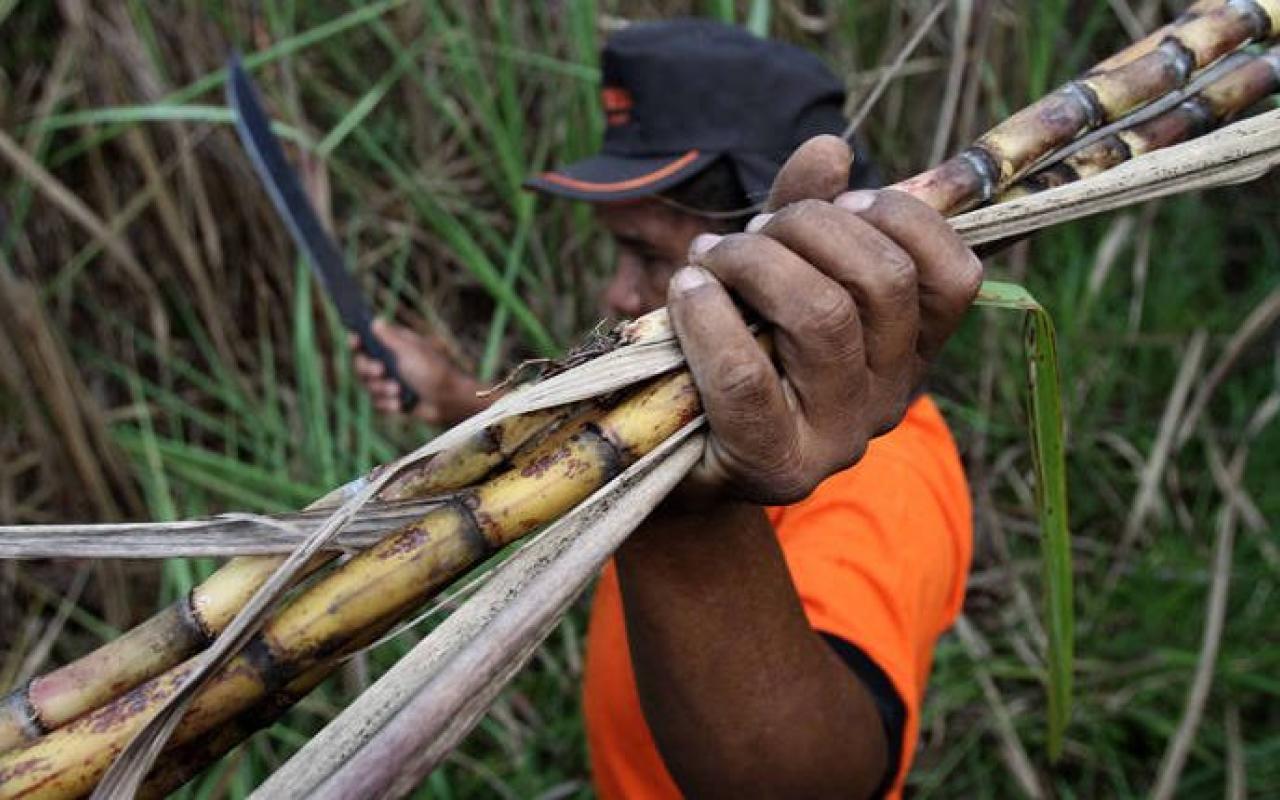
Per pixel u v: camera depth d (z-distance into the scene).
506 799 1.80
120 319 2.05
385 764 0.48
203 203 1.96
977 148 0.66
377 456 2.01
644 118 1.18
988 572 2.08
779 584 0.75
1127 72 0.68
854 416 0.59
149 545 0.57
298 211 1.50
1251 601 2.02
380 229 2.14
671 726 0.76
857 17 2.16
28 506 1.89
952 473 1.09
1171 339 2.25
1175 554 2.06
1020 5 2.00
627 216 1.20
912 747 0.87
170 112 1.77
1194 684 1.68
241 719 0.59
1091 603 2.04
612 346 0.60
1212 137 0.65
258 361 2.10
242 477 1.95
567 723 1.86
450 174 2.15
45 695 0.56
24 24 1.97
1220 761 1.90
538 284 2.16
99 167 1.94
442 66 2.13
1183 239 2.37
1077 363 2.16
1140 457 2.15
